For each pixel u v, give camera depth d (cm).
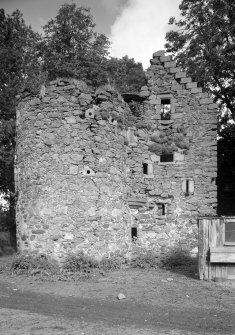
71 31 2755
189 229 1512
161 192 1539
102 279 1160
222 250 1166
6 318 793
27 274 1202
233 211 1900
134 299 951
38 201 1295
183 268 1370
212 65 2033
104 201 1330
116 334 700
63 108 1320
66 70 2586
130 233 1476
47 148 1311
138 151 1541
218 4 2052
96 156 1331
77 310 859
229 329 743
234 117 2100
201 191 1525
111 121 1399
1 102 2197
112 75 2939
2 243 2017
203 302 927
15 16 2402
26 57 2477
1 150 2108
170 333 711
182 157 1551
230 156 1947
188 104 1575
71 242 1259
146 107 1599
